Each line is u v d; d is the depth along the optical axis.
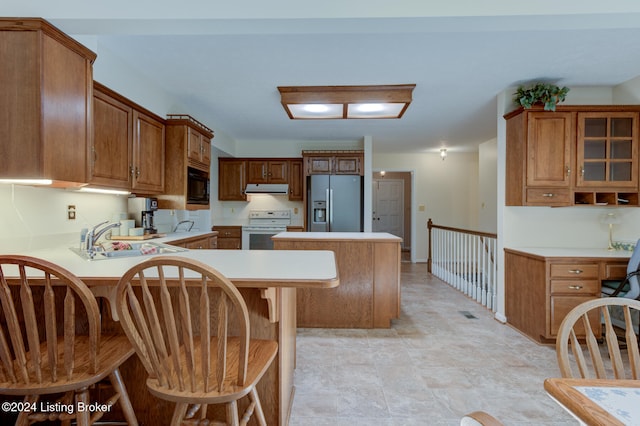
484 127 4.74
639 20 1.63
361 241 3.15
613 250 3.03
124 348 1.38
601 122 2.96
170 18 1.63
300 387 2.08
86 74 1.87
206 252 2.17
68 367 1.13
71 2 1.63
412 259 7.06
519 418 1.79
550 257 2.71
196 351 1.39
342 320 3.16
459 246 4.75
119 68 2.65
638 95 3.00
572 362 2.45
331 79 3.09
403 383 2.14
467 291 4.37
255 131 5.11
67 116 1.74
